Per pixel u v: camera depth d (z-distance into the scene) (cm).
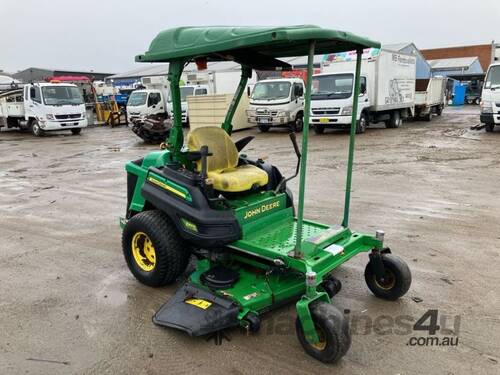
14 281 456
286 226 421
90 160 1305
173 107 417
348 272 461
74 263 500
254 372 304
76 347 338
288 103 1762
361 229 593
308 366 310
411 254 503
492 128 1662
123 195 836
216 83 2198
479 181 869
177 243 409
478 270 459
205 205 382
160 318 354
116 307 396
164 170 416
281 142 1526
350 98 1581
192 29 372
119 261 503
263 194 434
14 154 1486
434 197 754
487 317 371
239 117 1925
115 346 338
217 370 307
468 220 623
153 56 386
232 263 411
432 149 1294
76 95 2116
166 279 418
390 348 331
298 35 299
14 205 779
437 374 301
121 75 4703
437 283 432
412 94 2039
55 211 729
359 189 823
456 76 4238
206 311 344
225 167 446
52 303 407
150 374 305
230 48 336
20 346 340
